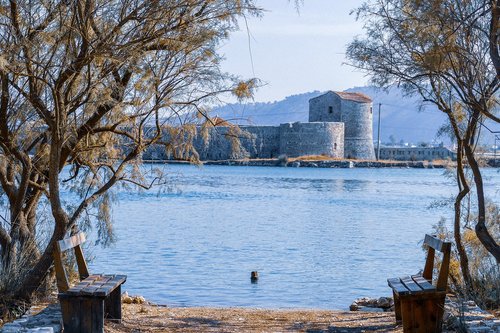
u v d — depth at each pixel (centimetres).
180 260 2367
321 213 4738
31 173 1246
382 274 2192
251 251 2708
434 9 983
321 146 12575
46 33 1005
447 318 961
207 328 1068
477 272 1312
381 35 1140
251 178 9144
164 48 1081
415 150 15125
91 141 1252
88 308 866
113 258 2331
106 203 1327
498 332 874
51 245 1083
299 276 2116
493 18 937
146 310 1223
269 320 1179
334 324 1120
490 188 5669
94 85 1039
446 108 1229
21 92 1032
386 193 6875
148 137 1236
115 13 1017
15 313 1040
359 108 13325
